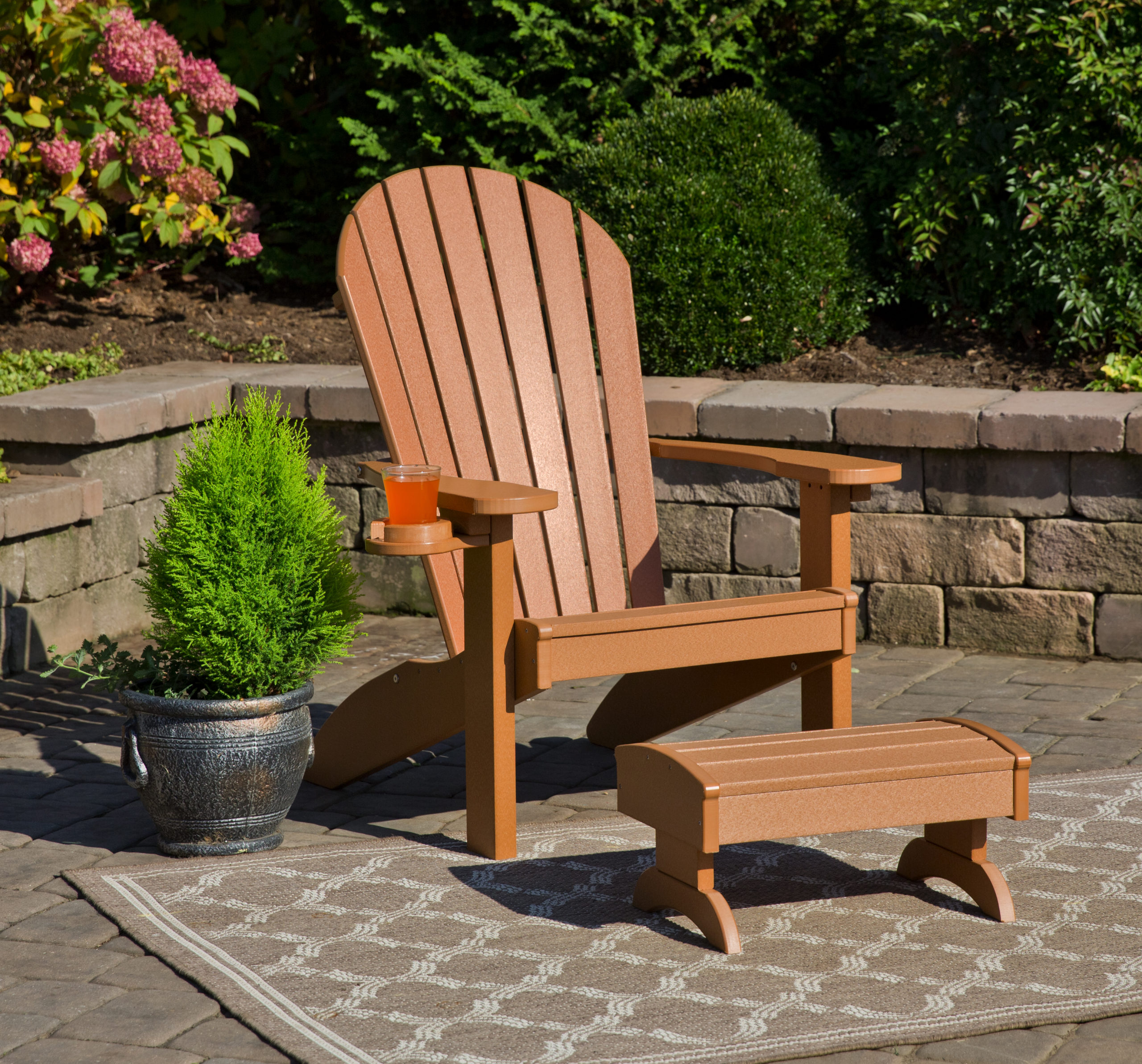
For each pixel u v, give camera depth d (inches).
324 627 128.0
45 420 195.0
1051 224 225.3
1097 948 105.3
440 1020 94.0
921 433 191.6
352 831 135.6
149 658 129.6
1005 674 185.3
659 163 232.4
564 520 150.3
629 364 156.0
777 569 202.2
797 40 277.7
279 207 298.4
